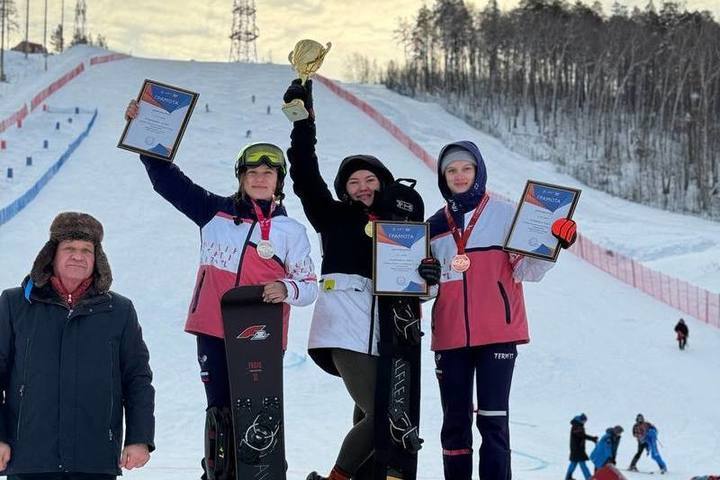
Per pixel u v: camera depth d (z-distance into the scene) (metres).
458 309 6.15
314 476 6.18
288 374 22.80
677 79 82.50
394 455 5.75
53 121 49.62
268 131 52.00
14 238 30.92
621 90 80.75
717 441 20.89
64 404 5.08
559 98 90.38
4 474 5.09
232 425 5.34
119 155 43.31
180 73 67.12
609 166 70.12
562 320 29.81
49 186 37.69
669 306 32.16
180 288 27.98
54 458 5.04
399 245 5.92
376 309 6.01
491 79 90.31
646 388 24.83
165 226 33.59
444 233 6.36
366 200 6.30
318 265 28.98
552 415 22.17
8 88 62.62
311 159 6.29
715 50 80.94
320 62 6.31
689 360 27.27
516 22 94.94
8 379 5.16
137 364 5.37
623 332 29.36
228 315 5.38
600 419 22.47
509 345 6.12
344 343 5.95
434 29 97.25
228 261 5.82
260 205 5.99
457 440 6.13
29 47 94.69
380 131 53.75
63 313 5.18
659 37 90.00
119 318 5.29
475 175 6.32
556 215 6.11
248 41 104.00
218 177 42.03
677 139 78.19
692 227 50.69
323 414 20.09
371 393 5.95
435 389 21.95
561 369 25.64
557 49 89.25
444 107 82.62
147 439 5.25
